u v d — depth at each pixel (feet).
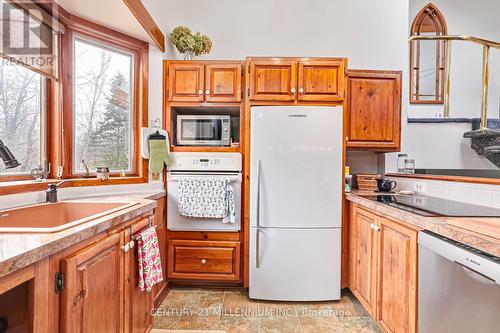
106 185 6.61
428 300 3.92
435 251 3.67
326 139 6.91
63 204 5.20
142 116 7.39
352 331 5.89
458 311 3.39
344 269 7.16
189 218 7.45
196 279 7.55
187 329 5.90
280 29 9.13
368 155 9.14
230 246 7.45
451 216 4.10
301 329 5.94
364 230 6.15
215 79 7.54
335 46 9.11
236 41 9.11
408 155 8.76
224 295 7.36
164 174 7.57
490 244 2.87
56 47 5.85
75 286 3.06
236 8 9.12
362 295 6.25
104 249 3.68
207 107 7.72
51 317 2.78
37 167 5.53
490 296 2.96
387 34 9.07
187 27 8.86
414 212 4.43
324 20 9.11
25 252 2.40
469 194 5.43
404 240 4.52
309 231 6.91
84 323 3.23
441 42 10.05
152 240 5.10
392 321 4.92
